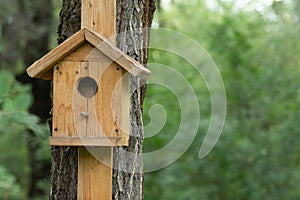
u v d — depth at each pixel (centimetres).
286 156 1294
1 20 1090
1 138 1103
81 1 467
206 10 1402
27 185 1544
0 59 1101
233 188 1312
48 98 1128
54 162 473
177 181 1313
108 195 452
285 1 1348
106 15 458
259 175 1300
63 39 484
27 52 1105
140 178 482
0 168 966
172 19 1397
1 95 632
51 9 1091
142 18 489
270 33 1341
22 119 661
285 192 1291
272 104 1319
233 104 1327
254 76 1313
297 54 1331
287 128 1286
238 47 1308
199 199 1302
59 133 435
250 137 1310
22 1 1084
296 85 1305
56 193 471
